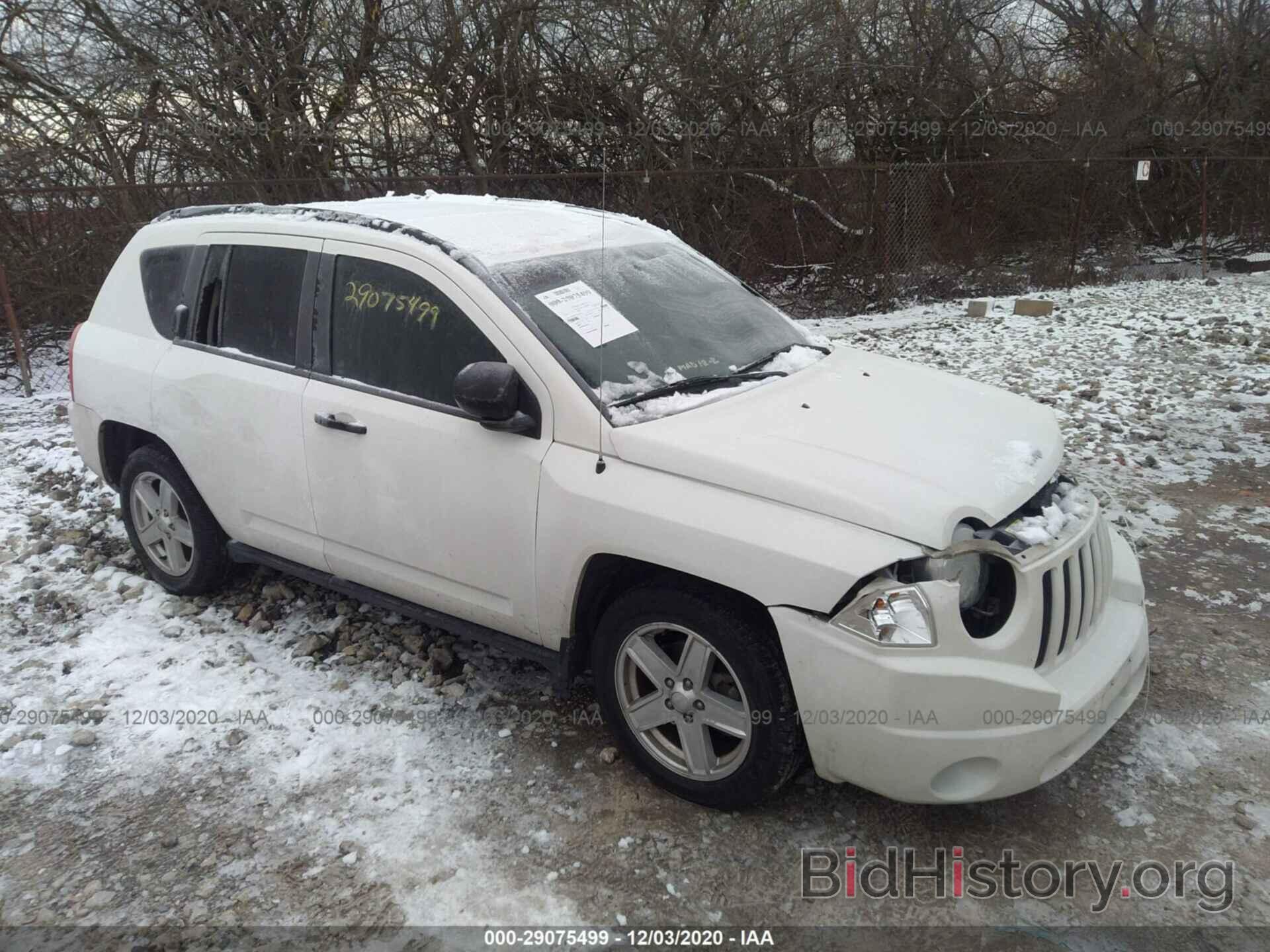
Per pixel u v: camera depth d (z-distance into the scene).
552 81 13.23
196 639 4.29
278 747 3.51
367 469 3.62
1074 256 14.08
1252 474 6.04
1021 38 16.92
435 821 3.12
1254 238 16.30
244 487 4.10
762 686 2.87
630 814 3.14
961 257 14.00
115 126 11.46
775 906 2.77
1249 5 17.02
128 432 4.73
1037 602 2.79
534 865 2.93
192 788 3.31
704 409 3.31
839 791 3.23
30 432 7.83
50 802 3.26
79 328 4.90
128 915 2.78
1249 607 4.38
